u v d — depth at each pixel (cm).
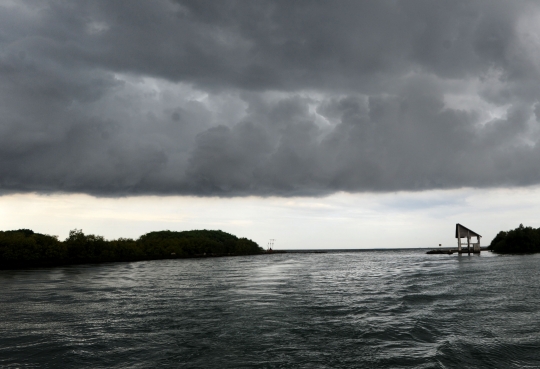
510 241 12150
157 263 11031
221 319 2078
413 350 1431
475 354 1355
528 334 1630
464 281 3697
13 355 1488
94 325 1991
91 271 6825
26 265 9044
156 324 1986
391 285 3625
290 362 1327
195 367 1297
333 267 7288
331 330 1781
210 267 8219
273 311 2289
